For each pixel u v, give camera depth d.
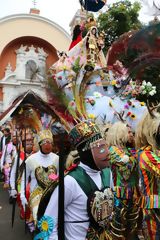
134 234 3.12
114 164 3.39
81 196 2.04
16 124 6.54
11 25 26.17
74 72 5.03
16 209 6.95
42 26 26.61
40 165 4.50
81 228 2.04
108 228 2.18
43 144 4.48
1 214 6.56
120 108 5.71
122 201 3.23
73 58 5.54
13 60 26.30
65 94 3.35
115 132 3.54
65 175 2.10
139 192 3.24
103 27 14.91
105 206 2.07
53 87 3.24
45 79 3.26
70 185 2.03
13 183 5.63
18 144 6.20
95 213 2.03
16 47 26.52
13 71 25.75
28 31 26.34
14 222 5.96
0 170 10.59
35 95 5.45
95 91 5.71
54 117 4.99
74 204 2.05
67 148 2.89
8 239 5.03
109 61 6.09
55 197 2.04
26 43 26.67
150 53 5.50
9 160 9.00
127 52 5.77
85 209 2.05
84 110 3.61
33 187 4.54
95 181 2.13
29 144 5.70
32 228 4.69
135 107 5.82
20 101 5.79
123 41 5.74
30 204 4.41
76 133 2.17
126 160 3.34
